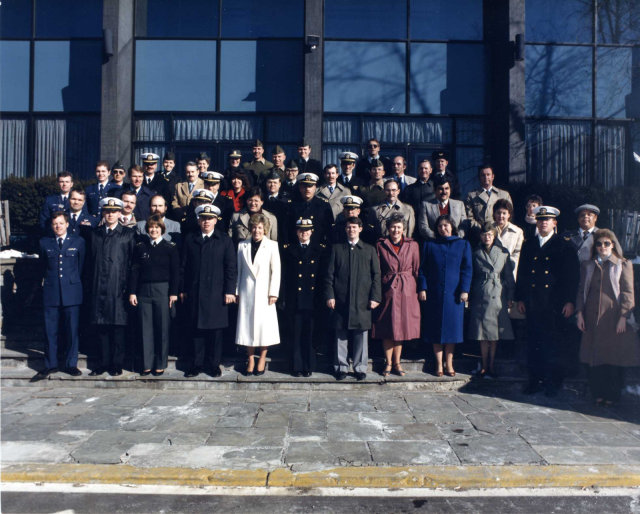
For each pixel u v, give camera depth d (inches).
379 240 267.9
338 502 155.9
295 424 211.0
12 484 164.4
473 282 262.5
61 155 437.1
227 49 438.6
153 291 256.8
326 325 265.7
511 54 414.6
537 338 250.7
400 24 440.8
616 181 435.5
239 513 148.9
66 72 438.6
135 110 438.3
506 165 414.6
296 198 278.1
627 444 194.1
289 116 436.8
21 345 289.3
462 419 218.8
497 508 152.6
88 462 175.2
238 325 258.2
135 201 279.0
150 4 440.8
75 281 261.7
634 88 437.7
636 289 265.0
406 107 438.6
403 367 272.7
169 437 196.4
